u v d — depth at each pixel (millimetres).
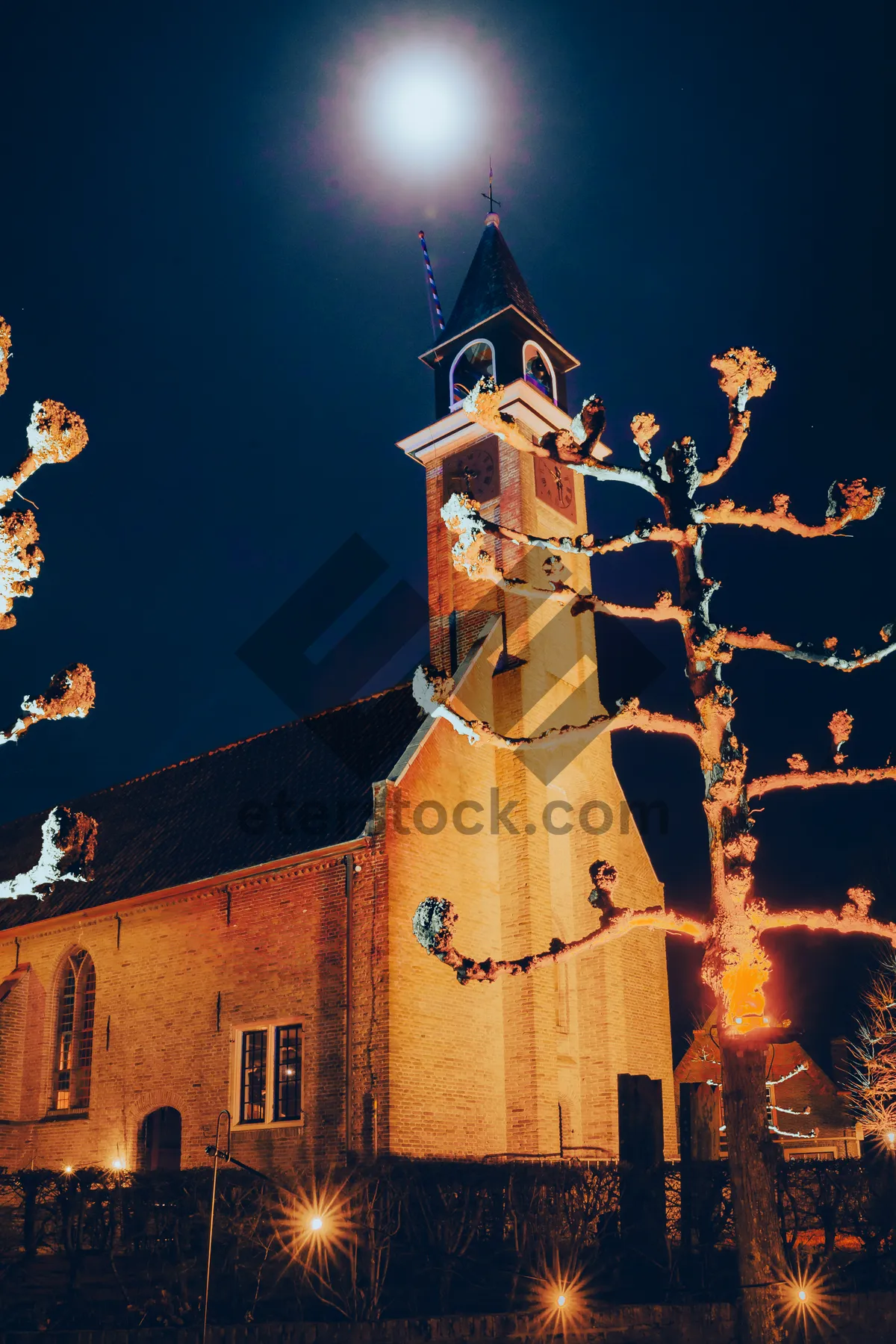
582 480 27422
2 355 7008
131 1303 11695
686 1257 14680
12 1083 24484
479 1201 13883
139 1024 22469
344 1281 12250
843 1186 15578
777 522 10625
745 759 9930
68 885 26172
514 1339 12078
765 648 10227
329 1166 17109
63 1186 12508
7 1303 11617
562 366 28281
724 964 9594
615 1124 22094
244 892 21484
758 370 11180
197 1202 12336
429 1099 18859
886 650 9945
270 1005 20266
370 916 19359
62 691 7223
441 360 27938
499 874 22031
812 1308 13492
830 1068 32594
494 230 28703
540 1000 21016
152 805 28172
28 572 6918
